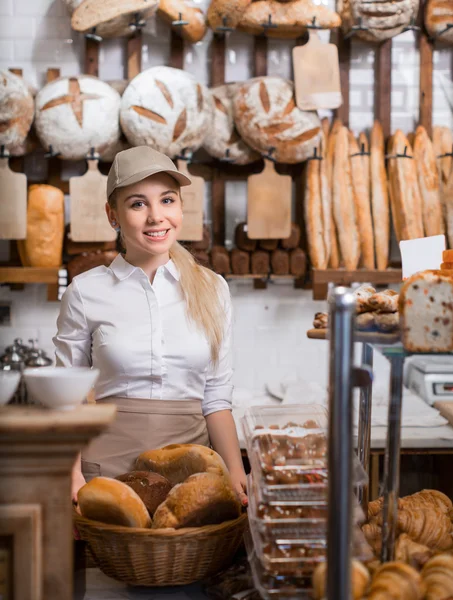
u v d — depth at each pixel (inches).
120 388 78.9
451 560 50.7
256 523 53.8
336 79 124.7
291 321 136.2
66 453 43.1
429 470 113.6
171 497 57.9
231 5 120.1
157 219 78.1
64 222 126.6
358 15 123.6
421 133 128.8
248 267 127.9
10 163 127.6
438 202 126.1
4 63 129.3
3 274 119.1
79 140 118.6
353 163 127.0
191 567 56.2
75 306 81.8
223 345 84.4
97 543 56.2
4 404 46.0
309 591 50.9
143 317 80.0
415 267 71.6
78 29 120.3
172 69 121.2
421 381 115.6
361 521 58.4
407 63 134.6
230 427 82.5
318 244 125.9
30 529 43.3
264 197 125.1
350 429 44.3
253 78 127.6
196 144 122.8
